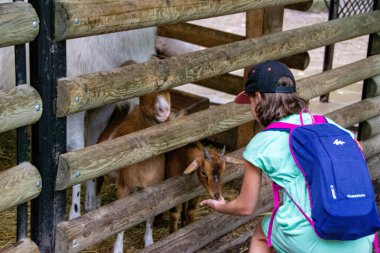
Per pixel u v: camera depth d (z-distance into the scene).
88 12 3.03
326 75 5.11
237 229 4.74
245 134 5.69
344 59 10.35
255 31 5.46
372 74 5.68
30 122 3.02
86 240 3.41
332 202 2.89
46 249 3.30
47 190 3.20
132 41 4.64
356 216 2.90
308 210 3.06
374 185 5.76
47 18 2.95
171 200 3.97
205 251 4.37
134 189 4.29
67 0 2.97
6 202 3.00
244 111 4.30
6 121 2.90
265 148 3.14
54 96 3.07
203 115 4.02
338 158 2.96
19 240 3.23
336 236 2.96
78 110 3.17
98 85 3.21
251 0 4.11
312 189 2.97
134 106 4.64
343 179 2.92
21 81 3.01
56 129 3.13
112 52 4.56
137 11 3.29
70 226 3.33
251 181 3.24
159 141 3.69
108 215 3.56
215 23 12.85
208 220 4.34
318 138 3.02
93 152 3.31
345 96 8.33
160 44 5.94
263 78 3.16
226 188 5.54
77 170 3.23
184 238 4.14
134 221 3.73
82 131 4.54
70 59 4.39
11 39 2.84
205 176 3.80
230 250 4.50
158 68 3.54
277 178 3.13
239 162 3.88
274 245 3.29
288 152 3.11
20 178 3.05
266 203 4.83
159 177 4.29
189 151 4.21
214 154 3.92
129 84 3.38
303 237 3.07
